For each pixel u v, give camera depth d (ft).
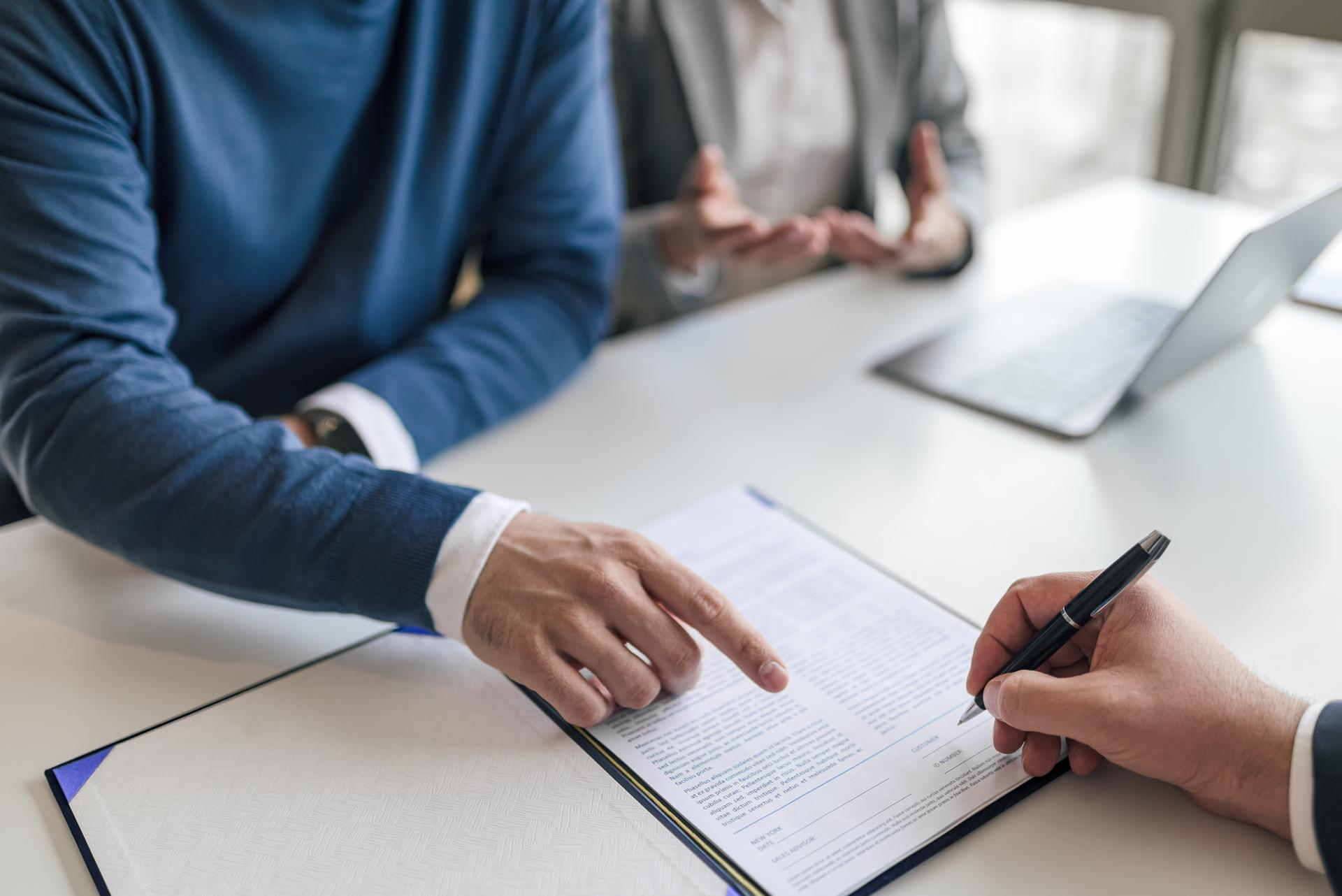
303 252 3.26
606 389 3.61
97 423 2.43
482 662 2.37
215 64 2.79
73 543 2.82
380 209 3.25
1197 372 3.54
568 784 2.04
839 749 2.10
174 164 2.82
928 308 4.12
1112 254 4.49
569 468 3.14
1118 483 2.97
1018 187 9.74
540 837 1.92
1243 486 2.93
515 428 3.37
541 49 3.41
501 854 1.89
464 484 3.05
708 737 2.14
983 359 3.66
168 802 2.02
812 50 5.09
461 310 3.55
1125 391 3.12
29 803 2.04
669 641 2.19
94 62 2.52
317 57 2.93
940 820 1.92
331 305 3.28
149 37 2.60
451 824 1.96
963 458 3.13
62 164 2.47
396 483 2.44
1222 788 1.84
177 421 2.48
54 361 2.48
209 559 2.39
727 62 4.92
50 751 2.16
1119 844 1.88
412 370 3.19
